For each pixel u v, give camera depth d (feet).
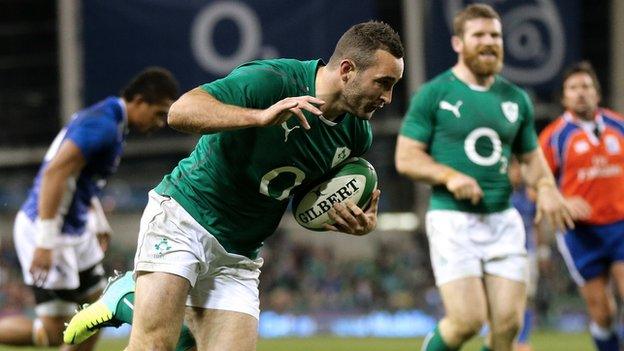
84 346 85.87
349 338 219.20
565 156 97.86
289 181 55.26
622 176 97.30
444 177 76.38
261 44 220.23
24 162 293.02
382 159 280.31
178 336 54.39
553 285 243.19
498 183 78.69
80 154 81.76
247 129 53.47
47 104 293.02
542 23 212.02
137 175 293.64
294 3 219.20
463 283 76.13
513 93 80.74
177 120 49.78
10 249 273.13
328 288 265.95
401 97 254.27
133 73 225.97
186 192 55.93
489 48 78.59
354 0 218.18
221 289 56.85
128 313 59.93
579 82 97.60
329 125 53.57
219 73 222.07
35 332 87.97
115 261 271.49
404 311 250.37
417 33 230.27
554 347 161.27
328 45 218.79
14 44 292.61
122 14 225.97
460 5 210.18
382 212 284.82
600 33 269.23
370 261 280.10
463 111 79.05
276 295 258.16
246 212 56.03
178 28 223.30
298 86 53.01
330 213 55.77
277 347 175.73
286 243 283.59
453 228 77.36
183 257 54.49
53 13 289.74
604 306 98.48
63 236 85.35
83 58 227.61
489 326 78.07
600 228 97.04
